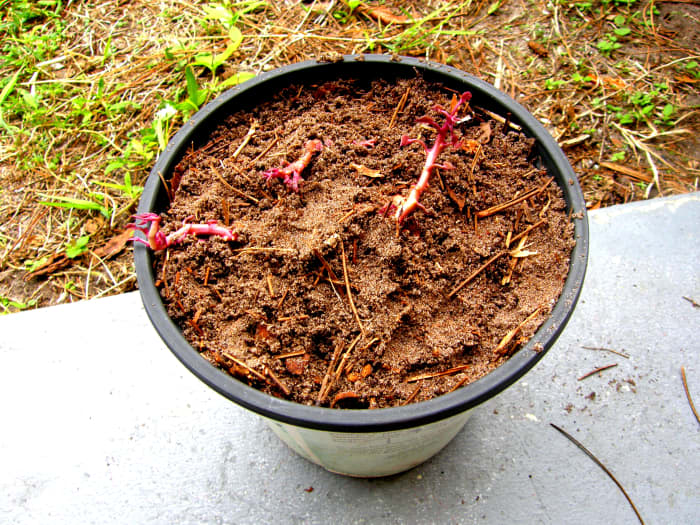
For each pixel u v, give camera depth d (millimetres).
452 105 351
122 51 692
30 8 723
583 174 587
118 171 604
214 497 449
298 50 673
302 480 454
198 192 387
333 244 355
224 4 706
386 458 388
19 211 590
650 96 627
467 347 340
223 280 361
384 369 338
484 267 360
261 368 335
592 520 432
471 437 464
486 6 715
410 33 660
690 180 581
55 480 456
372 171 385
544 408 472
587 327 501
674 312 505
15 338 508
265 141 407
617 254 530
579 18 700
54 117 643
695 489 439
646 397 473
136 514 444
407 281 355
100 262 558
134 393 486
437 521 436
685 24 694
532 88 643
